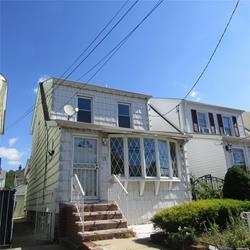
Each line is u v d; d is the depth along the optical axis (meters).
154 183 12.02
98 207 8.94
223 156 17.31
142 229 9.15
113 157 11.39
